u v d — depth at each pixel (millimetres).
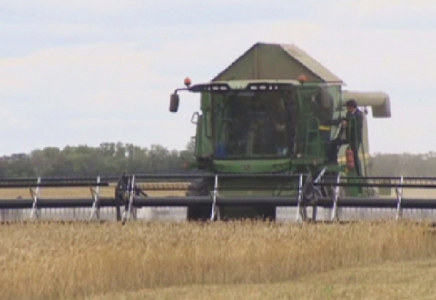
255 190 58719
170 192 68000
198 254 45906
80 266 42500
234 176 54781
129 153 107125
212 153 62562
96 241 45938
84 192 93188
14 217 54438
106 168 109562
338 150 64188
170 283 45156
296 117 61562
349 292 39438
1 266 40594
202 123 63094
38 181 54938
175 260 45500
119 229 48750
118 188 53875
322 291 40000
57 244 45031
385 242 51156
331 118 63219
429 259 51156
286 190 58188
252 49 65875
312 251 48406
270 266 46812
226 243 46938
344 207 53531
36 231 48062
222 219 56594
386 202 53281
